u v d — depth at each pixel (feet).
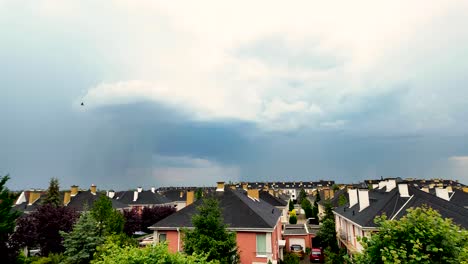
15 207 176.35
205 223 59.21
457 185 295.07
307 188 520.01
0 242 48.08
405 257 23.48
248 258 79.15
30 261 82.23
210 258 56.08
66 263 79.77
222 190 99.81
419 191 87.20
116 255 29.09
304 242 130.41
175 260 28.19
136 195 227.40
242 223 81.97
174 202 257.55
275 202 174.60
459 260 22.68
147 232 167.12
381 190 137.90
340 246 119.85
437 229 24.57
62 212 104.32
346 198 171.63
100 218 104.37
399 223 25.94
